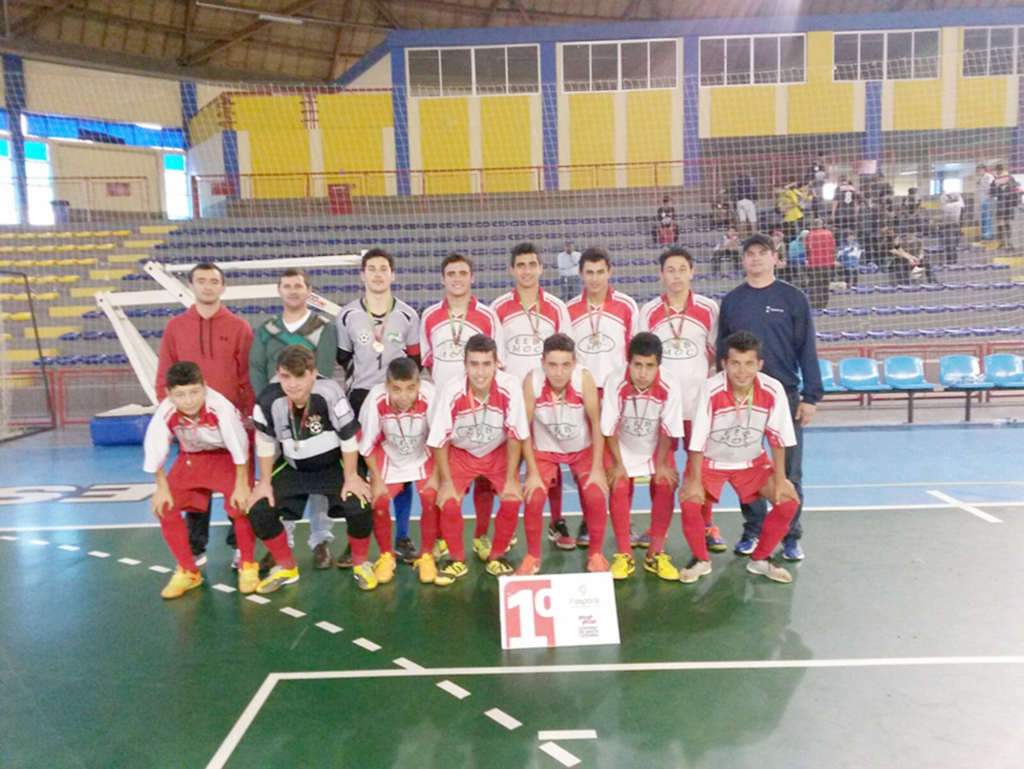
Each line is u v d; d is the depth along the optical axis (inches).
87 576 172.6
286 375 148.9
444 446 159.5
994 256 573.9
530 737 105.1
